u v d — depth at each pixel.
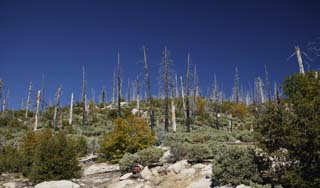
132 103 65.19
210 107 65.19
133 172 18.14
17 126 45.81
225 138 29.92
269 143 12.06
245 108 58.94
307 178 10.70
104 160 24.03
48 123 49.62
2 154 25.19
